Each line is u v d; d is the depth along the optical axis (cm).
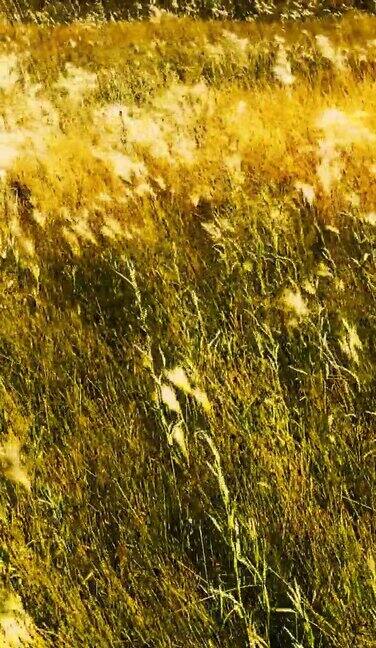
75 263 492
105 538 252
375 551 223
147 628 215
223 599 219
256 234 453
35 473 271
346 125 764
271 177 622
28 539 246
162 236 515
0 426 304
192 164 693
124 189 623
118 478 276
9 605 189
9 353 382
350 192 528
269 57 1258
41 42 1497
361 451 272
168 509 258
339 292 400
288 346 353
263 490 251
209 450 278
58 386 345
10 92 1160
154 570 240
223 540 239
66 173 684
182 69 1238
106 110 1048
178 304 397
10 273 474
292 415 297
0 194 637
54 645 208
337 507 242
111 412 306
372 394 309
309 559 230
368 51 1230
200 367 324
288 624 217
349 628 204
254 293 404
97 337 382
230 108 959
